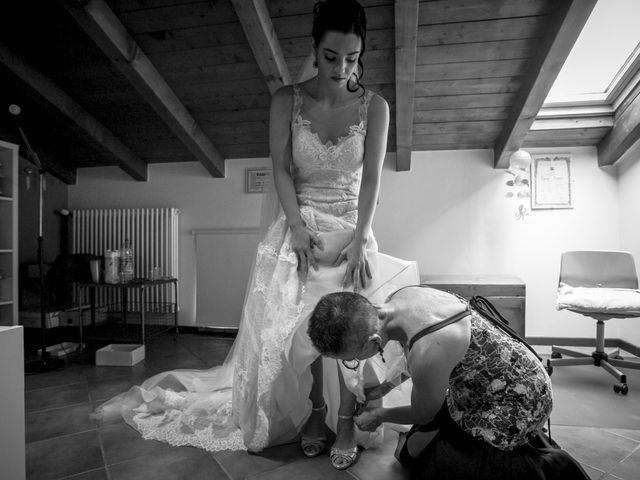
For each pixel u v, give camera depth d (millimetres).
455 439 1162
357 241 1509
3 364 1021
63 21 2408
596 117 2910
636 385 2260
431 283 2734
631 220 2920
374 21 2270
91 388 2229
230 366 1998
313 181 1614
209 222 3686
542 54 2258
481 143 3217
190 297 3705
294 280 1508
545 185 3191
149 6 2279
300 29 2369
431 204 3346
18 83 2740
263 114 3100
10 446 1035
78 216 3828
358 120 1556
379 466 1400
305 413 1521
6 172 2959
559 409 1914
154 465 1419
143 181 3826
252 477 1342
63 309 3379
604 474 1354
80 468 1403
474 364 1108
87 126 3129
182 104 3010
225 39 2463
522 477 1036
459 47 2381
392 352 1575
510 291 2658
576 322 3148
